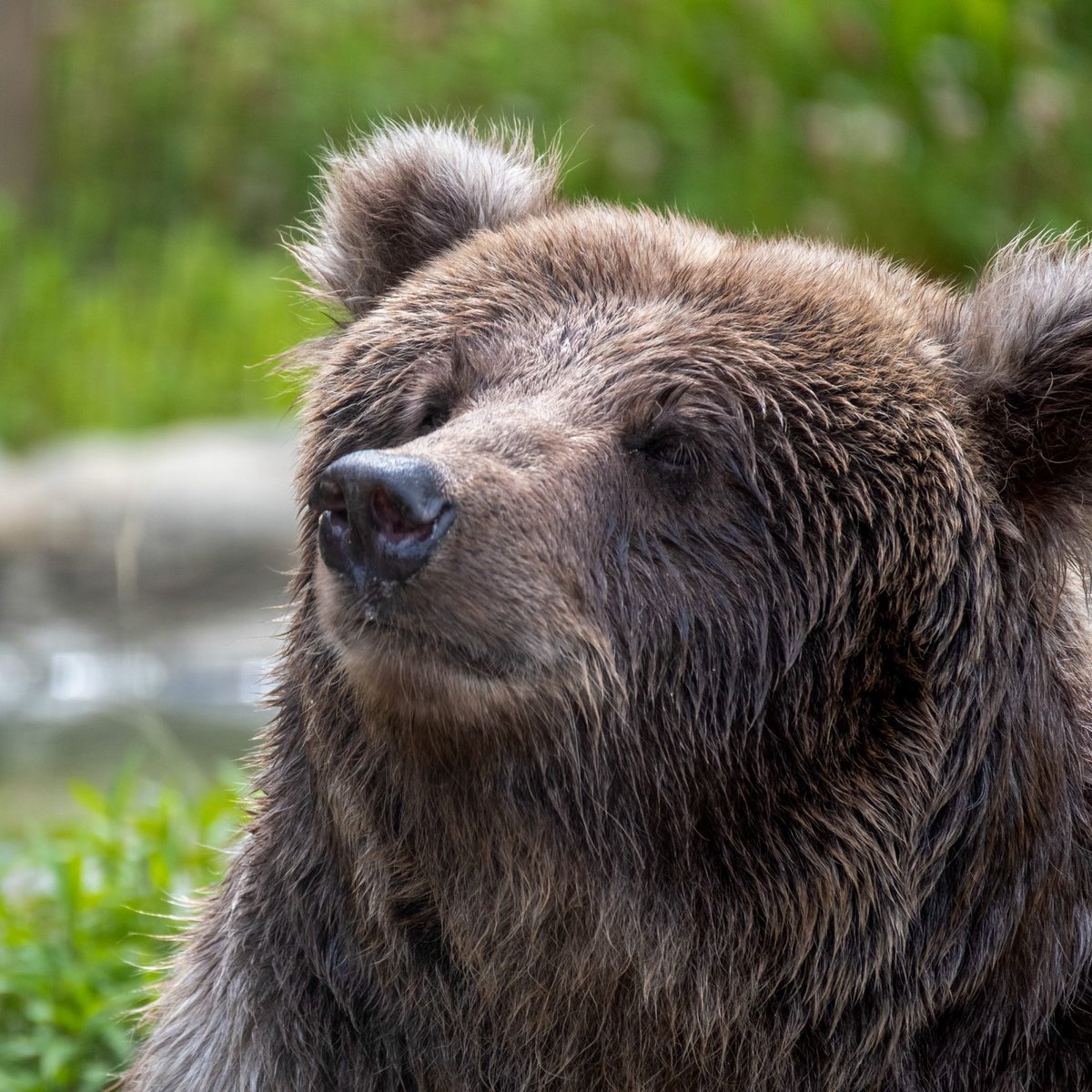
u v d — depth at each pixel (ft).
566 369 24.29
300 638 25.44
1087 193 82.99
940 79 87.61
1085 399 23.94
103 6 117.91
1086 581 24.72
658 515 23.68
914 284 26.81
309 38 114.01
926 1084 24.47
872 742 23.47
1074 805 25.03
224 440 71.36
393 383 25.38
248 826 27.45
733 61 92.99
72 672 63.62
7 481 67.97
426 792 23.41
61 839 40.68
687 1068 24.59
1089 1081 24.97
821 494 23.58
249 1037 26.25
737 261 25.29
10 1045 33.32
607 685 23.24
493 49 103.71
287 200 107.86
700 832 23.89
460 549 21.68
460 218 28.43
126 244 104.53
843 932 23.70
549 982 24.41
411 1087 25.62
